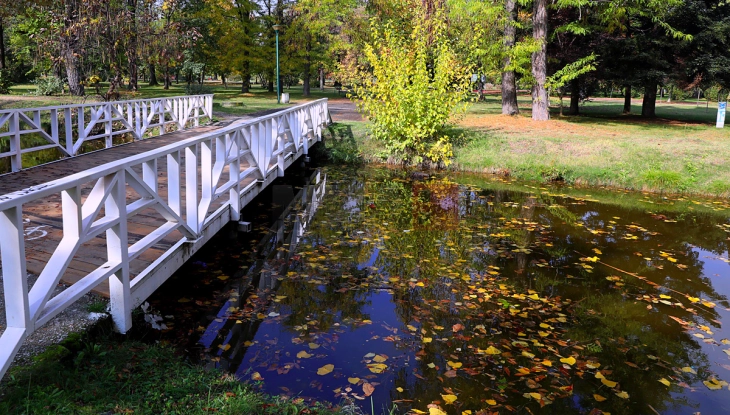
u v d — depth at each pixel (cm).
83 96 1891
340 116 1955
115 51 1535
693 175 1074
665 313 489
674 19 1911
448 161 1244
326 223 775
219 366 360
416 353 395
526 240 711
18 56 2794
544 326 452
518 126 1672
